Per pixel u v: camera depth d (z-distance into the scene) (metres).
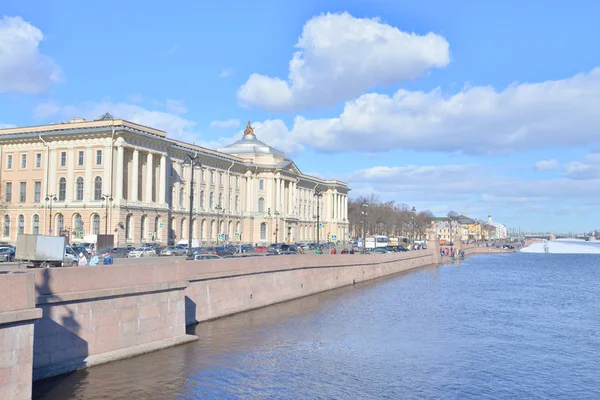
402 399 20.81
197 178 107.56
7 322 15.64
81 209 82.75
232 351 26.77
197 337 28.23
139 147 86.19
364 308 43.38
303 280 49.84
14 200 88.88
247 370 23.64
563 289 62.72
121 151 82.38
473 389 22.28
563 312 43.53
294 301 46.19
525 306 46.91
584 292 59.50
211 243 111.19
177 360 24.11
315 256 52.75
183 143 104.12
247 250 90.12
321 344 29.52
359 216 194.00
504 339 32.00
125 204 82.38
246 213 126.81
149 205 87.75
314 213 159.50
